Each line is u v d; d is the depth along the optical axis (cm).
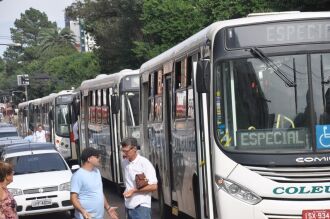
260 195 985
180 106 1338
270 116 1012
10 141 2995
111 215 1067
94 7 4869
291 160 983
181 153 1338
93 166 1028
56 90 8825
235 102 1025
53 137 3638
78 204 1010
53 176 1809
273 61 1026
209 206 1029
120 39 4622
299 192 976
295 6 2503
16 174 1845
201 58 1134
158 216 1702
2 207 939
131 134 2094
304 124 1002
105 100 2292
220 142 1016
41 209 1766
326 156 984
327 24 1033
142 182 1070
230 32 1045
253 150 1002
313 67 1019
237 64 1034
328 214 970
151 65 1694
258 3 2678
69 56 9488
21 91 9819
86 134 2812
